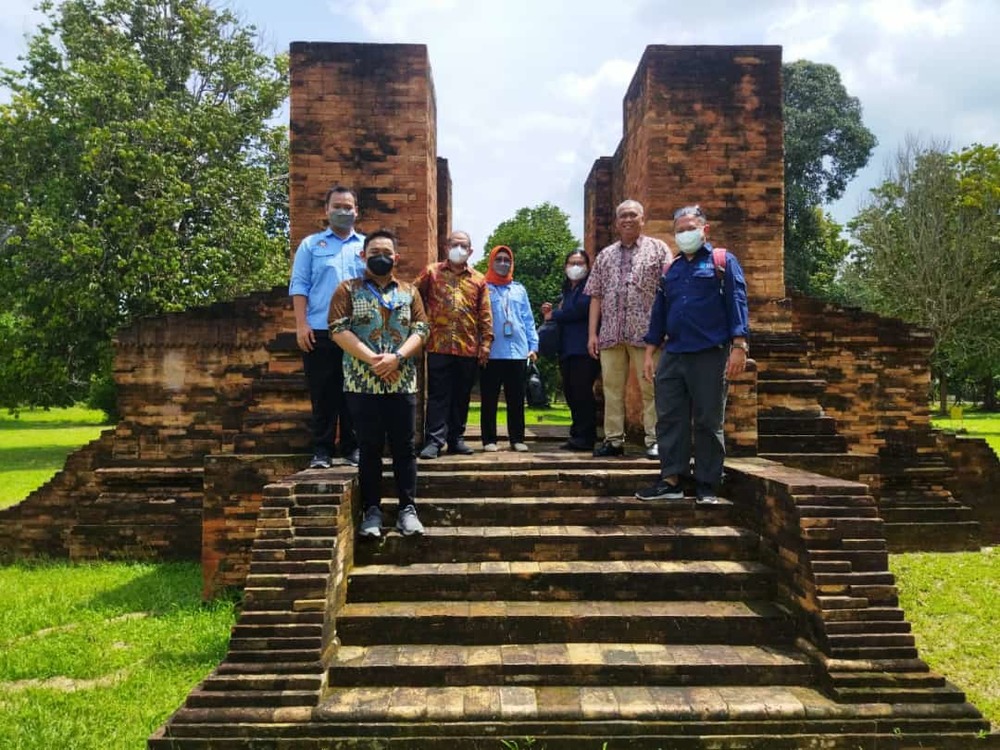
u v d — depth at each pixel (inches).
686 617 183.8
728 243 299.3
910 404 394.9
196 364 400.5
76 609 281.9
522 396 297.0
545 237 1428.4
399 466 211.0
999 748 153.9
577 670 169.0
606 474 236.1
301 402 285.6
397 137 293.0
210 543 275.3
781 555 194.2
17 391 797.2
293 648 167.0
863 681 161.3
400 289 211.0
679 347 221.0
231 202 815.1
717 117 299.1
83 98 730.2
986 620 249.6
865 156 1208.2
